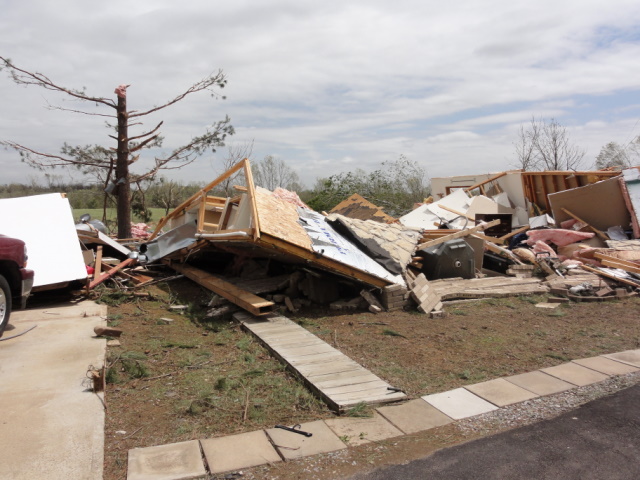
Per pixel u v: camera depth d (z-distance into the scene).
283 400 4.97
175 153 16.17
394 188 22.95
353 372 5.53
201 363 6.01
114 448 4.00
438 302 8.73
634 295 9.72
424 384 5.39
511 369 5.86
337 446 4.07
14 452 3.85
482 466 3.75
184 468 3.71
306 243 8.20
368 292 8.77
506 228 14.88
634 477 3.56
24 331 6.97
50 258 8.88
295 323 7.56
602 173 14.30
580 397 5.01
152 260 11.28
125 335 7.07
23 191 24.11
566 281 10.34
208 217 11.22
